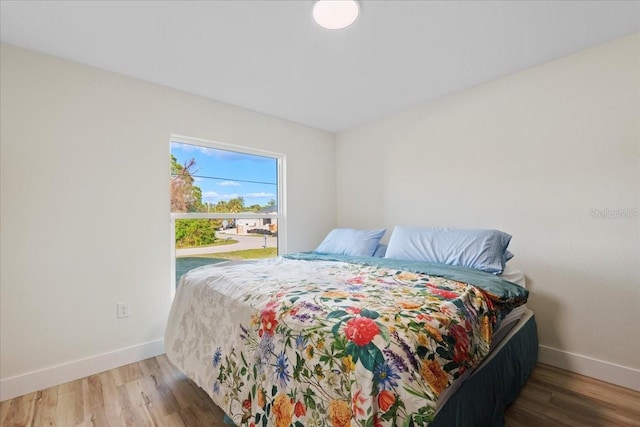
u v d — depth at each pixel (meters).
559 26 1.63
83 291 1.91
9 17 1.49
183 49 1.81
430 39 1.74
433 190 2.63
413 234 2.31
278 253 3.07
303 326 1.06
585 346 1.88
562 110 1.95
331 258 2.32
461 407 1.07
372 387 0.82
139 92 2.16
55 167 1.83
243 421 1.22
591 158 1.85
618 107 1.76
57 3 1.40
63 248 1.85
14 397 1.67
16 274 1.70
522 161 2.12
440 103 2.56
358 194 3.29
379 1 1.42
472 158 2.38
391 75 2.17
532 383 1.79
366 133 3.19
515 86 2.15
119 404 1.61
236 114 2.68
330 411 0.90
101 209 1.98
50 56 1.83
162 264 2.24
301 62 1.98
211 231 2.61
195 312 1.70
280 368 1.09
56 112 1.84
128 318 2.08
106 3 1.41
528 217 2.10
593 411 1.53
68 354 1.85
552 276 2.00
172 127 2.31
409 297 1.25
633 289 1.72
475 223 2.37
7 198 1.68
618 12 1.51
